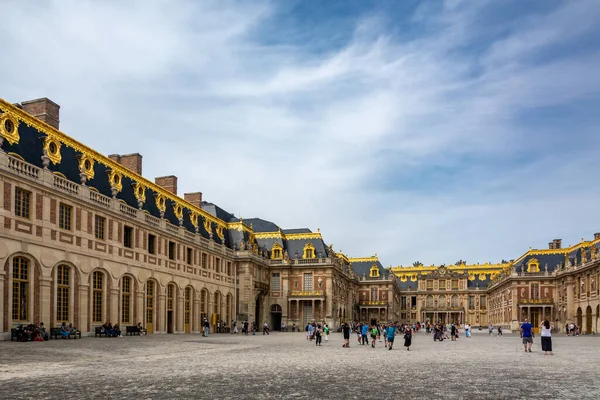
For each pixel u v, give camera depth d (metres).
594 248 90.31
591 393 15.78
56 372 19.95
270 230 101.94
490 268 174.12
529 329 36.34
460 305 169.88
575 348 40.44
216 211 89.38
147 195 62.22
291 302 96.94
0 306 37.59
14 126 42.12
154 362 24.75
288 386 16.89
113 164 56.06
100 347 33.38
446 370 22.34
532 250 122.88
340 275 109.75
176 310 64.69
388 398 14.65
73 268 45.69
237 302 84.81
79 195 47.06
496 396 15.13
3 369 20.61
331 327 94.50
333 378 19.09
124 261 53.50
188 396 14.73
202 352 32.22
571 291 102.25
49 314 42.53
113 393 15.13
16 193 40.00
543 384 17.78
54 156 45.97
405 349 39.53
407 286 176.62
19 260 40.06
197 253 71.38
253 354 31.19
